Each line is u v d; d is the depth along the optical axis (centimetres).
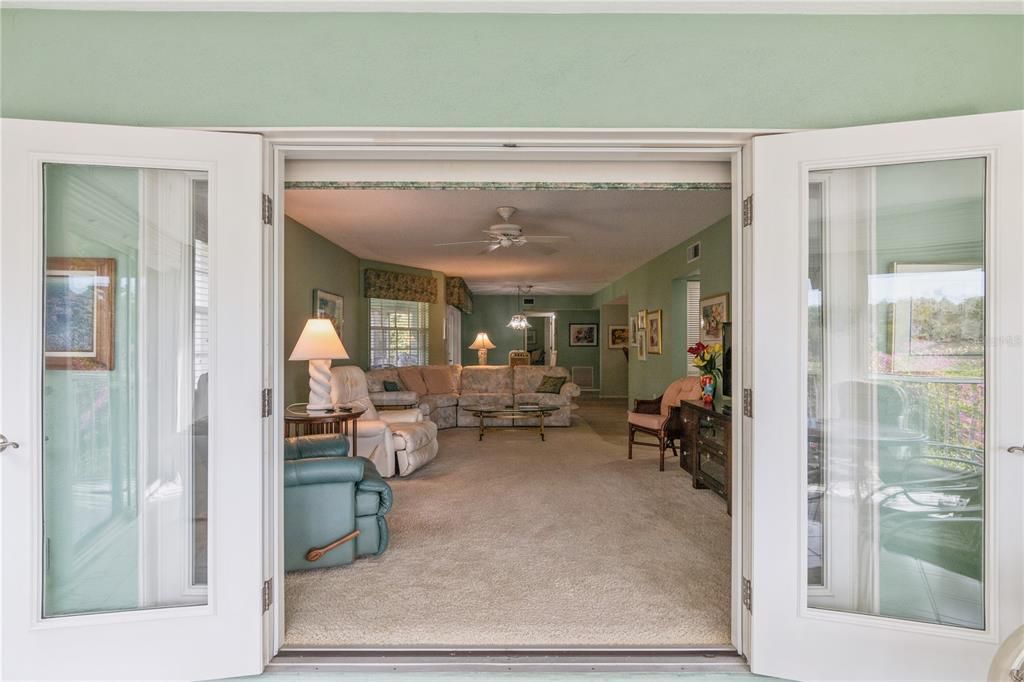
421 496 411
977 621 188
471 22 199
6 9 194
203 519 201
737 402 209
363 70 198
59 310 193
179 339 200
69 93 195
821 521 201
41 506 186
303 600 243
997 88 196
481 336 1028
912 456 196
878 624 187
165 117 196
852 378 199
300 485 273
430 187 234
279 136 201
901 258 195
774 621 195
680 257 598
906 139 184
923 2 192
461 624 222
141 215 197
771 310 196
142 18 196
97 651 187
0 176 180
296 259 490
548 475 478
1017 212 176
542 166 233
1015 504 178
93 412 197
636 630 219
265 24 197
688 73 198
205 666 192
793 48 198
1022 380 177
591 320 1238
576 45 199
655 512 371
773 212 195
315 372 427
